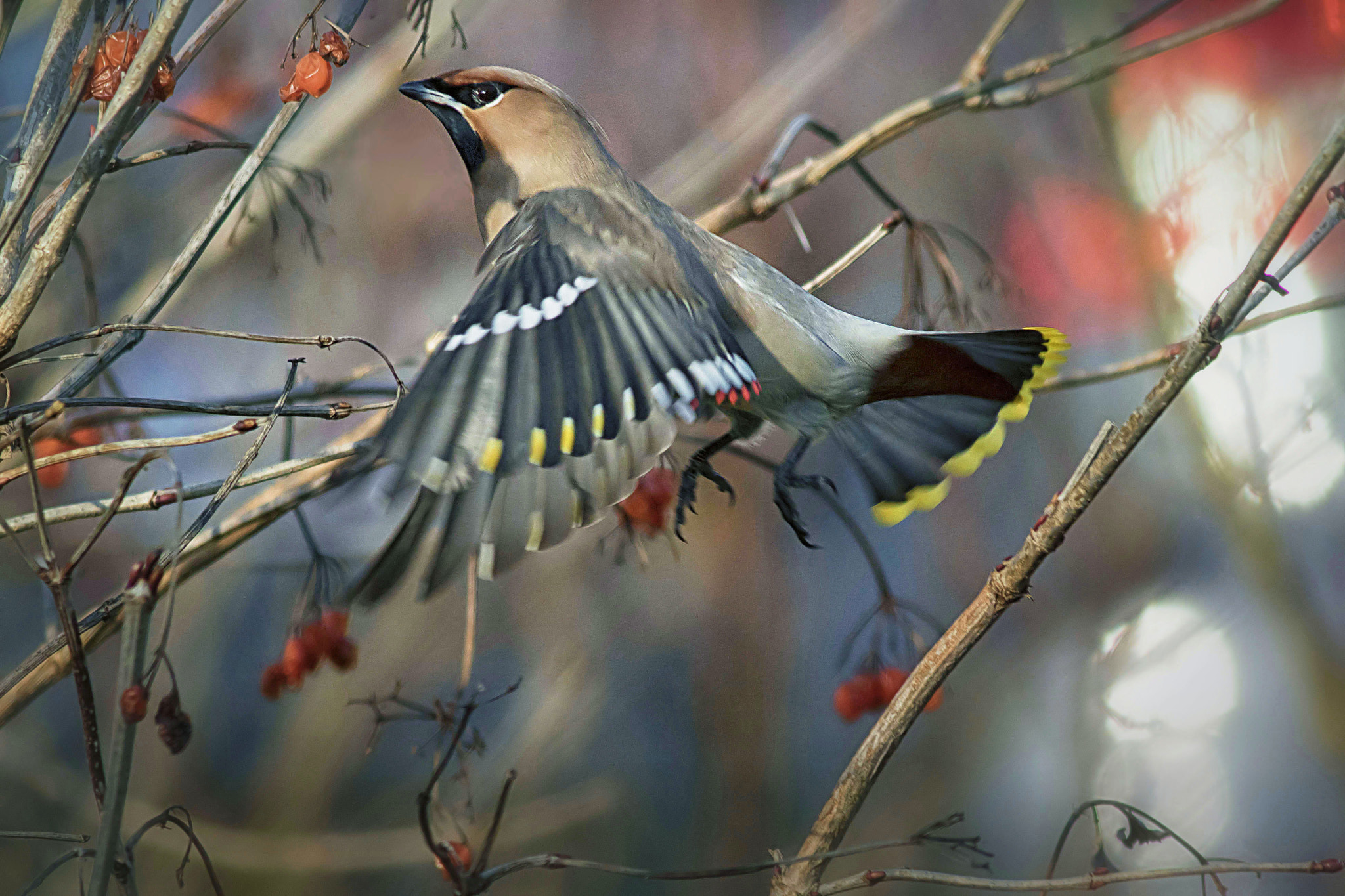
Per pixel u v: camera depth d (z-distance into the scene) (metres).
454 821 6.41
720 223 7.71
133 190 10.32
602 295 5.19
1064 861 13.86
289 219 11.96
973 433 7.03
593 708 13.35
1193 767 13.73
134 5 5.18
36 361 5.12
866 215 14.95
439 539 4.36
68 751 12.70
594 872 13.80
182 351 12.15
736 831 14.17
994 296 14.06
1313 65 12.73
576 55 14.29
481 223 7.02
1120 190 13.57
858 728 15.20
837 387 6.78
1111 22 13.48
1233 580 14.29
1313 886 12.97
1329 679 12.49
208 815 12.61
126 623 4.32
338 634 7.42
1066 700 14.63
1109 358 14.24
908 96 14.94
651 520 7.33
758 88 12.16
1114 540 14.94
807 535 6.82
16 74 10.36
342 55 5.60
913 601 15.80
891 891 14.09
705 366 5.19
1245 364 12.44
